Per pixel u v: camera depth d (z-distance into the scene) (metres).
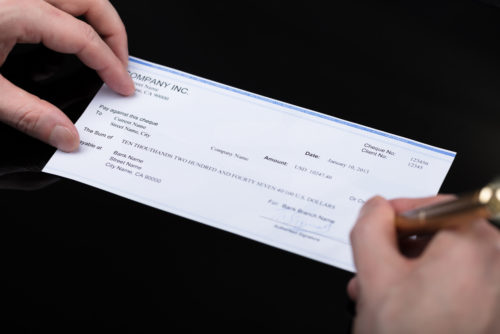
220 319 0.64
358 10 0.94
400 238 0.61
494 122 0.81
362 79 0.85
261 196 0.73
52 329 0.63
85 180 0.75
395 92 0.84
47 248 0.69
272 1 0.95
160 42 0.89
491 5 0.94
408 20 0.93
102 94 0.83
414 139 0.79
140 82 0.84
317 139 0.78
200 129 0.79
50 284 0.67
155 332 0.63
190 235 0.70
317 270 0.68
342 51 0.89
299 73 0.85
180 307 0.65
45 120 0.75
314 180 0.75
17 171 0.75
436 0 0.95
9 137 0.78
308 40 0.90
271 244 0.70
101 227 0.71
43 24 0.80
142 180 0.75
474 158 0.77
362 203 0.72
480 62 0.88
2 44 0.81
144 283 0.67
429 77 0.86
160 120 0.80
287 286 0.67
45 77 0.84
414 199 0.65
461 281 0.50
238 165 0.76
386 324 0.50
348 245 0.70
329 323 0.64
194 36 0.90
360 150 0.77
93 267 0.68
